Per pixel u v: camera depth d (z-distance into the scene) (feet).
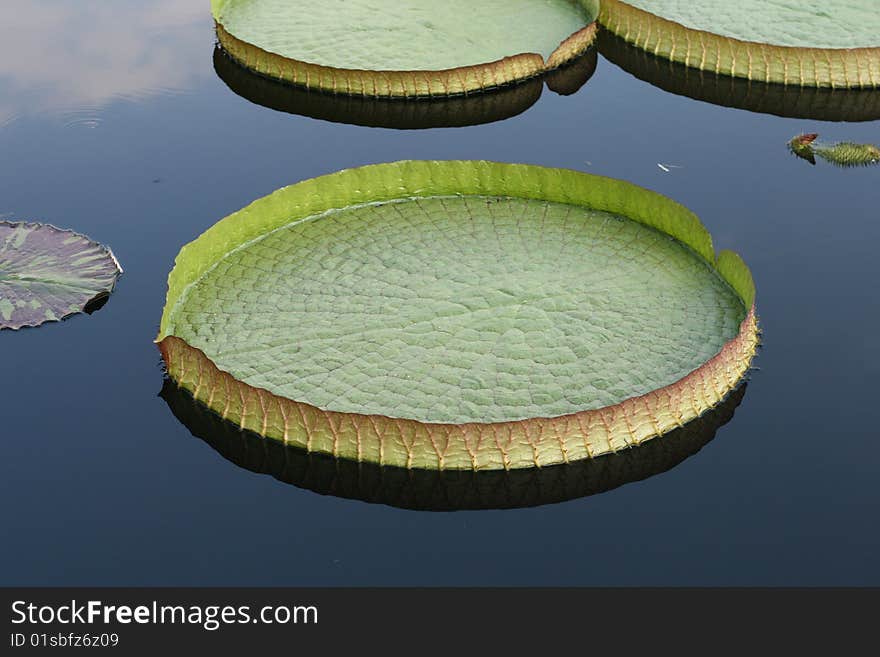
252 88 38.09
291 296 27.32
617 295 27.40
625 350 25.55
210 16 42.70
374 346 25.68
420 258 28.84
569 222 30.27
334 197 30.40
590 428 22.76
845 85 38.42
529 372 24.93
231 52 39.27
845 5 44.06
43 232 29.71
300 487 22.25
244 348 25.54
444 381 24.63
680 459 22.88
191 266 27.48
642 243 29.32
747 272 26.32
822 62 38.24
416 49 40.37
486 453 22.49
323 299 27.25
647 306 27.02
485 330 26.23
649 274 28.17
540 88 38.42
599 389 24.41
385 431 22.41
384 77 37.29
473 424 22.17
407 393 24.26
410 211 30.73
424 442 22.39
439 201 31.14
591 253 29.01
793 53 38.24
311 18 42.47
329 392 24.25
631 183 29.76
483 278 28.04
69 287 27.68
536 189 30.96
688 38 39.60
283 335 26.00
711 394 24.13
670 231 29.43
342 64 39.17
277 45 40.42
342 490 22.18
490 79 37.93
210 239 28.02
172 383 24.72
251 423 23.44
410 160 31.53
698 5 44.16
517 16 42.98
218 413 23.88
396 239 29.58
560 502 21.89
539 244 29.43
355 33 41.42
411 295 27.40
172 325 26.21
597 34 42.06
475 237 29.71
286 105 37.19
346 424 22.53
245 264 28.40
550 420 22.39
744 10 43.70
